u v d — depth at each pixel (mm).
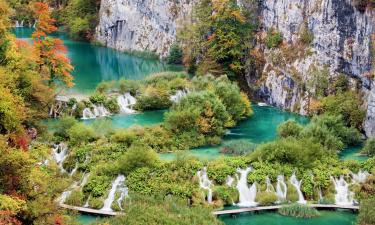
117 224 37469
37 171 33969
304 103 67812
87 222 41625
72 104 63844
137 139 52500
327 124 56531
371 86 58562
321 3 67000
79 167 47094
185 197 43719
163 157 51469
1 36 44531
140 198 41906
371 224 38594
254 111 70125
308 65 68188
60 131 51875
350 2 62750
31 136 46375
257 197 45156
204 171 46156
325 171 47000
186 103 59188
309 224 41750
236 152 52500
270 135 59781
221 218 42562
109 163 46875
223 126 59938
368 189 45250
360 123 59875
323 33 66625
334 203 44844
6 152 31500
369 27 60469
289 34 72688
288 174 46469
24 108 41656
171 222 37344
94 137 51375
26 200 32188
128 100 68312
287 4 72812
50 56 64000
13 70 44125
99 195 44125
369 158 50000
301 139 51500
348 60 63500
